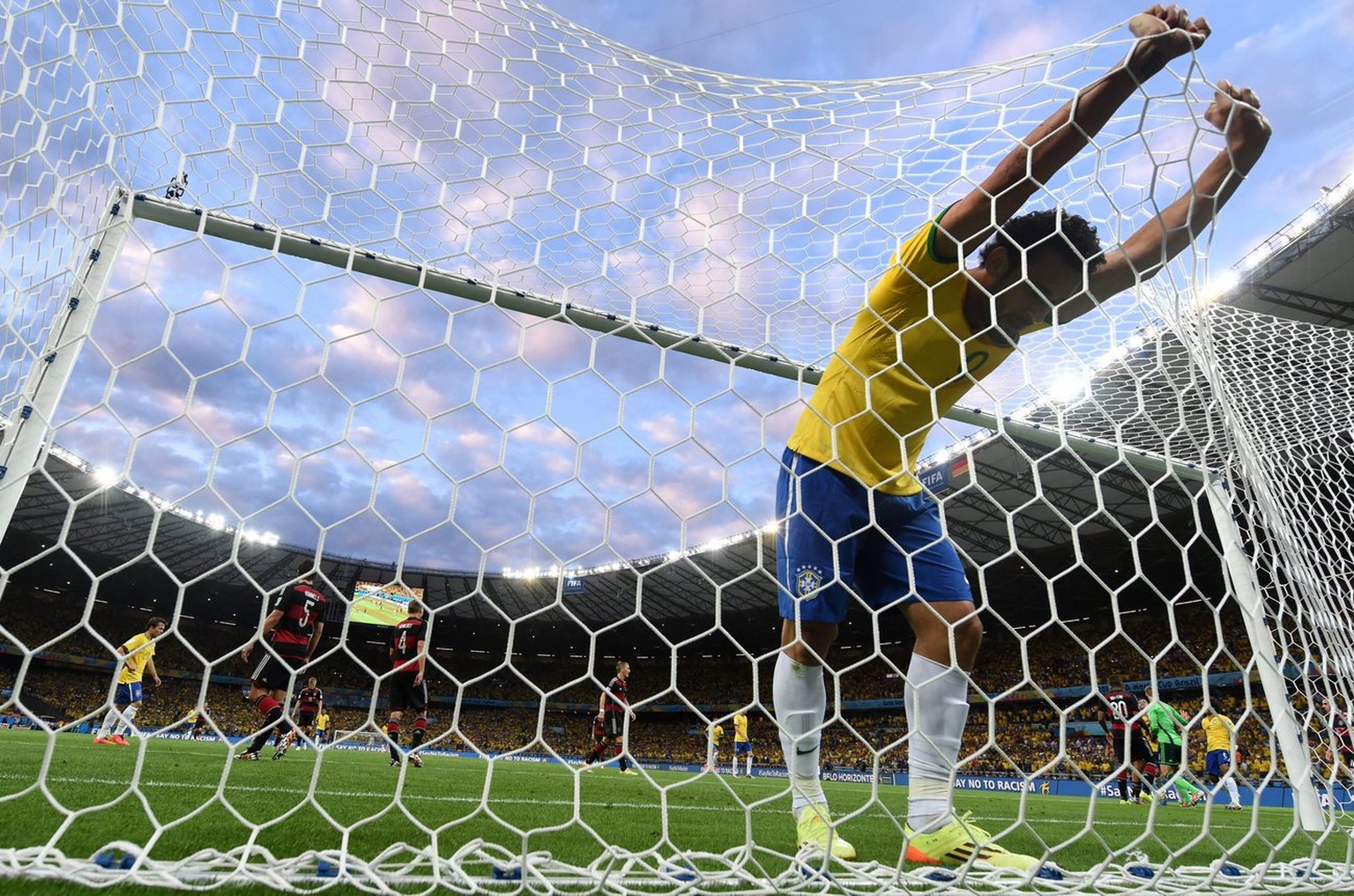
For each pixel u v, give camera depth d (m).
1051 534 18.31
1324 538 3.99
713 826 3.15
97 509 21.97
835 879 1.56
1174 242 2.24
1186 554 1.95
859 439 2.20
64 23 2.00
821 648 2.17
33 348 2.48
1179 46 1.89
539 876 1.40
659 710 33.91
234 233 3.22
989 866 1.96
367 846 1.91
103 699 30.11
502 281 3.42
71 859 1.39
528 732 33.34
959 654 2.06
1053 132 1.95
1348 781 2.28
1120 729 9.94
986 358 2.30
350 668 33.53
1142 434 4.60
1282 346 4.84
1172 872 2.03
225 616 33.66
